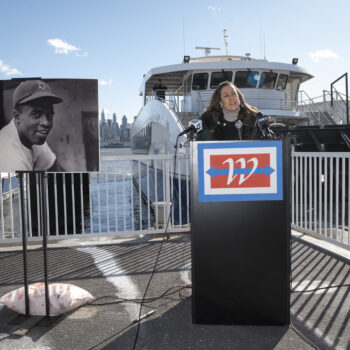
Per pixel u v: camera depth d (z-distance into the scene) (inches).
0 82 98.0
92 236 186.9
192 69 692.7
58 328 92.5
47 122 99.2
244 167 87.8
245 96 714.8
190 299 110.0
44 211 95.3
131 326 93.0
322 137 533.3
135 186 1072.8
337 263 142.5
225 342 83.7
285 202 87.6
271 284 88.9
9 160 98.1
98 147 100.7
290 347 81.0
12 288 123.0
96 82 100.1
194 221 89.6
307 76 781.3
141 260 151.4
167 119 639.8
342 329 89.6
